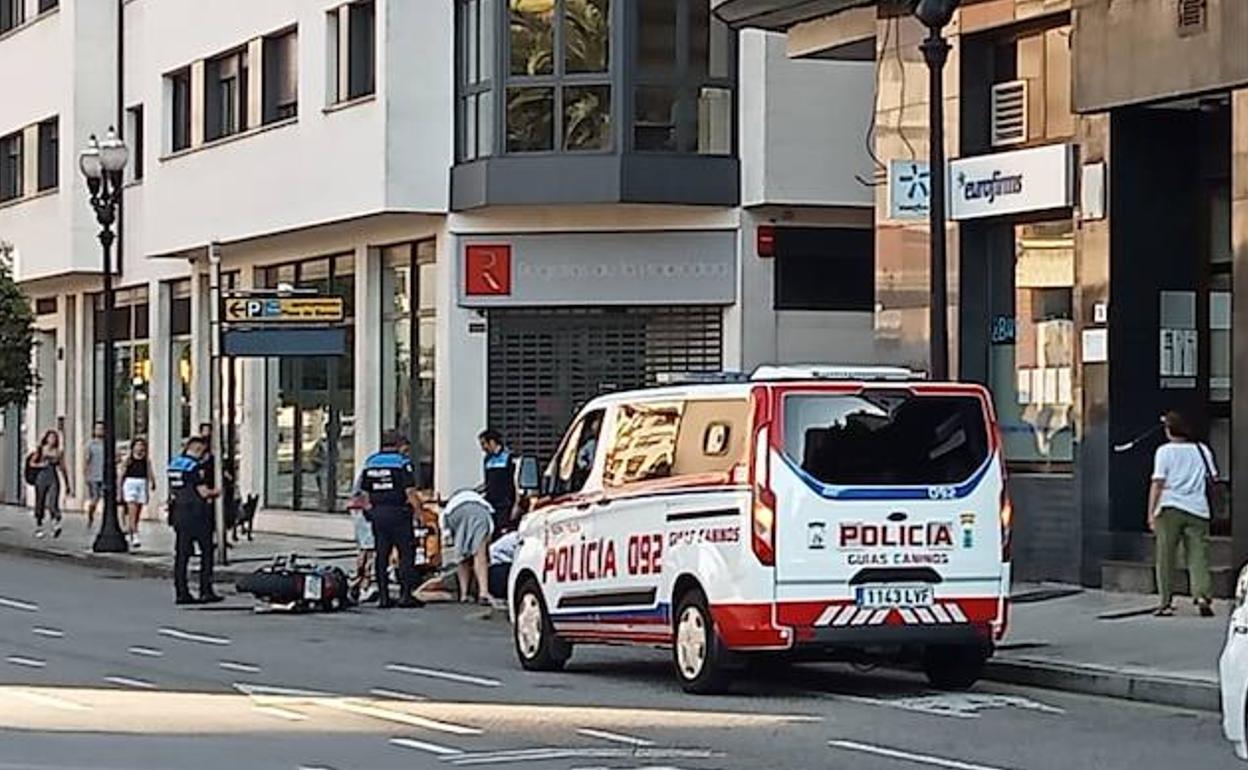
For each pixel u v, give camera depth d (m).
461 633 22.17
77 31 44.75
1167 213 22.59
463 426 32.59
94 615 24.55
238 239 37.47
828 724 14.58
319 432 37.44
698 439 16.38
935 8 18.80
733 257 31.50
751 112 31.11
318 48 34.91
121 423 45.81
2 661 19.22
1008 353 24.31
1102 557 22.47
